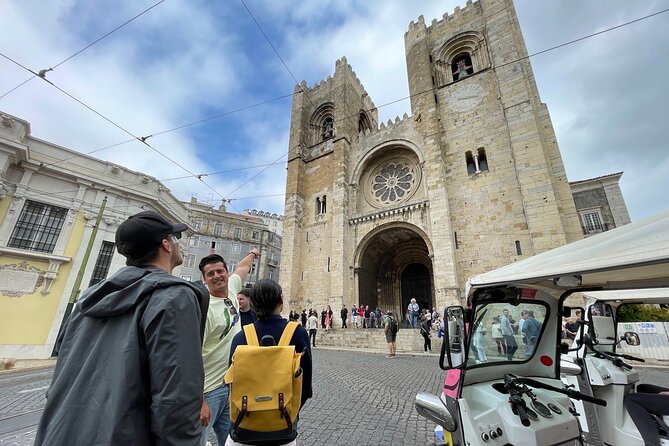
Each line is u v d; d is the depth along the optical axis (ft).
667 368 34.76
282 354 7.20
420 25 86.84
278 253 178.40
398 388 24.48
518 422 9.10
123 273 5.54
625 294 17.03
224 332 10.82
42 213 54.70
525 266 9.62
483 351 11.23
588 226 77.15
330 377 29.14
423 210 68.69
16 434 15.17
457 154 68.64
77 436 4.26
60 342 5.44
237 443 6.84
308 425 16.47
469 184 64.75
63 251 54.80
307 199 95.40
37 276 52.21
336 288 73.36
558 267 7.97
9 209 51.26
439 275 59.93
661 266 8.99
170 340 4.78
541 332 12.14
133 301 5.09
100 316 5.16
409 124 80.38
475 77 72.28
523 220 56.54
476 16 79.36
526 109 59.82
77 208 57.31
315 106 111.65
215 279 11.15
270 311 8.47
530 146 57.41
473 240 60.59
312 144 105.29
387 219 74.33
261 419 6.63
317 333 65.82
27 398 22.13
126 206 62.75
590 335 17.35
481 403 10.10
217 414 9.94
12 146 50.34
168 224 6.68
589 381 14.06
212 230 156.87
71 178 57.67
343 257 75.72
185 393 4.54
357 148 89.86
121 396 4.40
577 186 80.74
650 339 41.34
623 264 6.54
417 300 84.28
